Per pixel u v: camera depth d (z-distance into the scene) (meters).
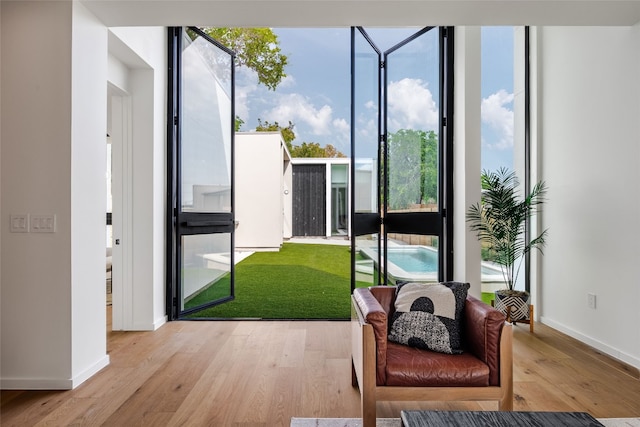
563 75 3.80
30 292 2.60
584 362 3.05
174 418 2.19
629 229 3.03
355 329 2.44
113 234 3.86
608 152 3.24
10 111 2.62
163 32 4.11
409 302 2.37
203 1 2.63
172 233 4.17
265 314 4.53
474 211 3.88
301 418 2.17
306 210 12.48
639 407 2.32
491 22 2.95
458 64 4.03
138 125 3.88
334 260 8.38
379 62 4.63
